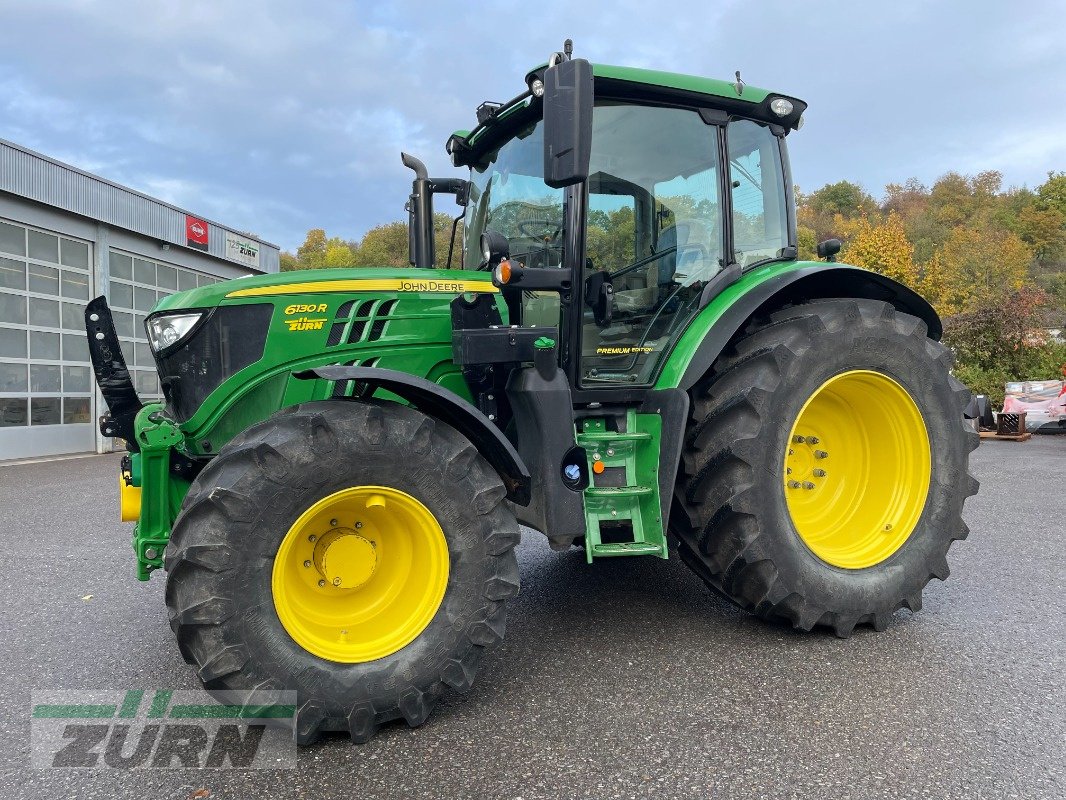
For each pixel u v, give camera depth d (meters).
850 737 2.24
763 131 3.73
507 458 2.61
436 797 1.95
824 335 3.07
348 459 2.28
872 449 3.44
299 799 1.95
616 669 2.79
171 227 14.11
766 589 2.96
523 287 2.93
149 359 13.91
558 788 1.98
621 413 3.17
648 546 2.89
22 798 1.97
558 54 2.66
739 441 2.88
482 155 3.81
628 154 3.26
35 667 2.90
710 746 2.20
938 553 3.27
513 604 3.60
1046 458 9.32
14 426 11.14
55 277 11.88
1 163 10.71
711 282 3.39
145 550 2.59
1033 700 2.48
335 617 2.41
